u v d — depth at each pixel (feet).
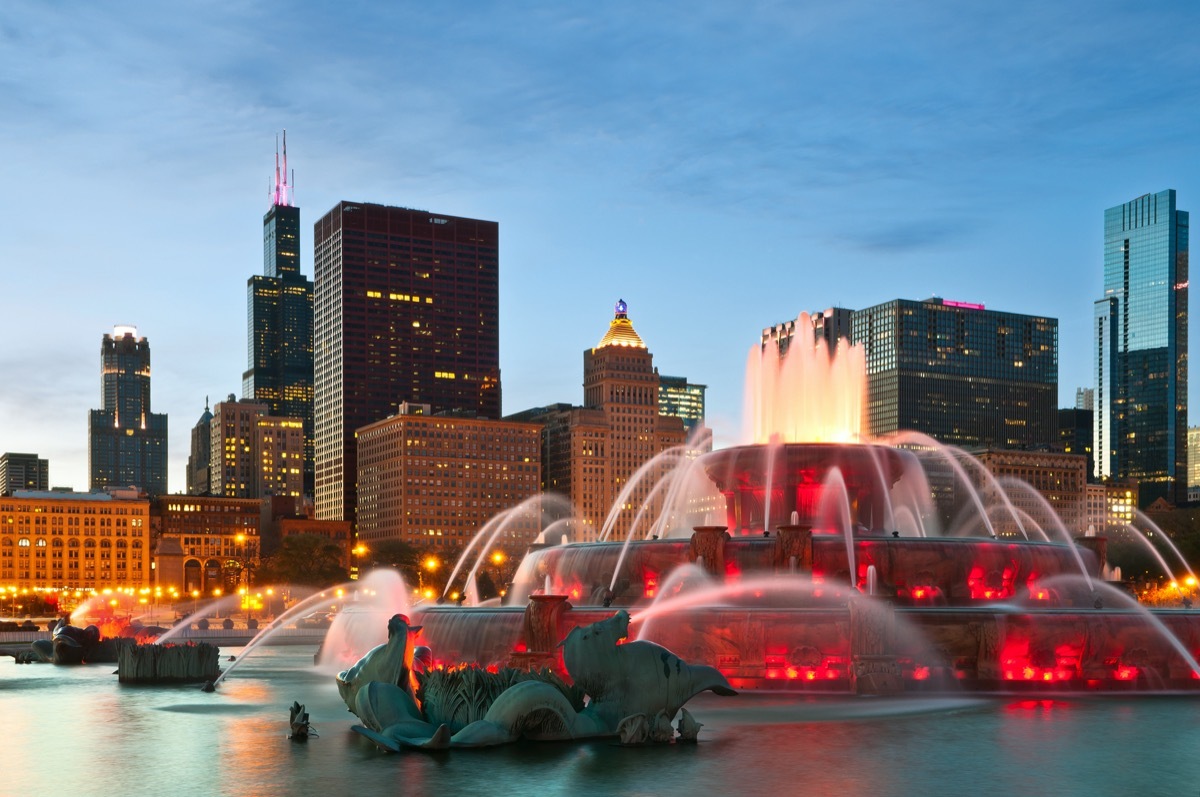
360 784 121.08
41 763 136.05
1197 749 138.00
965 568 223.30
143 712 185.68
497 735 143.02
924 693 187.83
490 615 209.77
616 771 126.52
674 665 149.18
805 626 191.72
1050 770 126.31
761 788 117.50
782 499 261.44
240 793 117.60
